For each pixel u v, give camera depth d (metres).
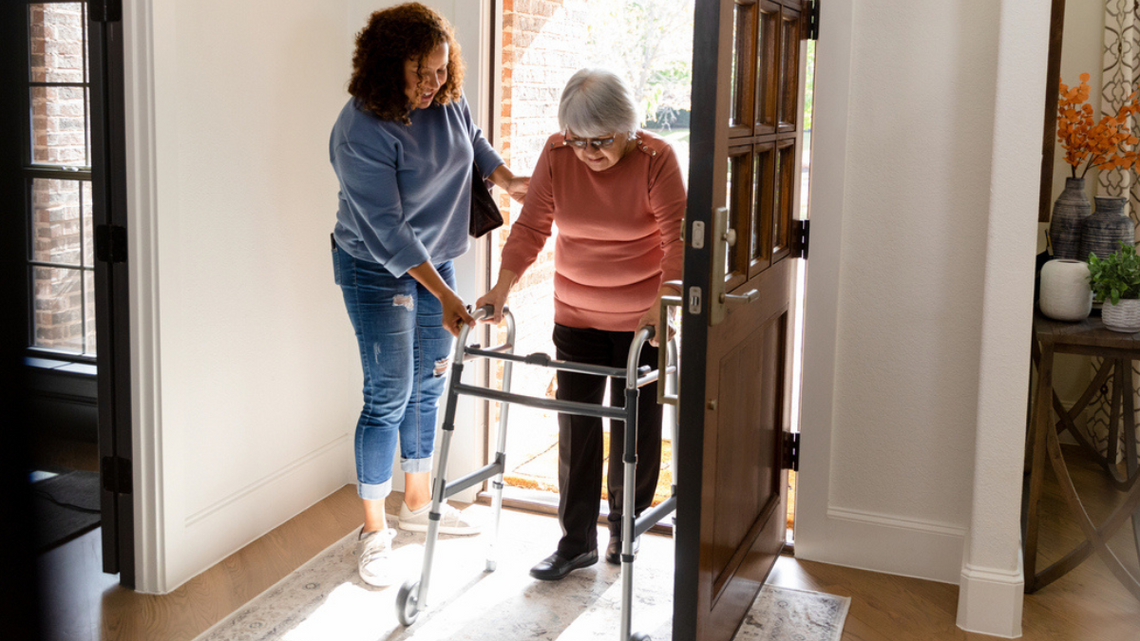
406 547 2.93
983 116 2.57
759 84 2.34
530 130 3.47
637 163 2.38
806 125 3.03
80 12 2.42
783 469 2.92
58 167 2.43
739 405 2.31
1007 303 2.34
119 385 2.55
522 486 3.50
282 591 2.63
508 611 2.55
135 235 2.45
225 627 2.43
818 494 2.86
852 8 2.62
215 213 2.69
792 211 2.72
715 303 1.94
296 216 3.07
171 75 2.44
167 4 2.40
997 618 2.43
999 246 2.33
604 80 2.24
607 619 2.52
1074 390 3.21
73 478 2.68
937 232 2.66
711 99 1.86
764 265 2.45
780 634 2.44
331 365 3.33
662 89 3.90
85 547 2.62
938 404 2.72
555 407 2.24
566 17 3.67
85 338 2.58
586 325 2.57
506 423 2.69
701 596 2.05
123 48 2.38
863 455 2.81
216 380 2.75
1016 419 2.36
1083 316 2.60
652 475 2.70
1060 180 3.05
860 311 2.75
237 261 2.80
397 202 2.51
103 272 2.50
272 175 2.93
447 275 2.88
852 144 2.69
